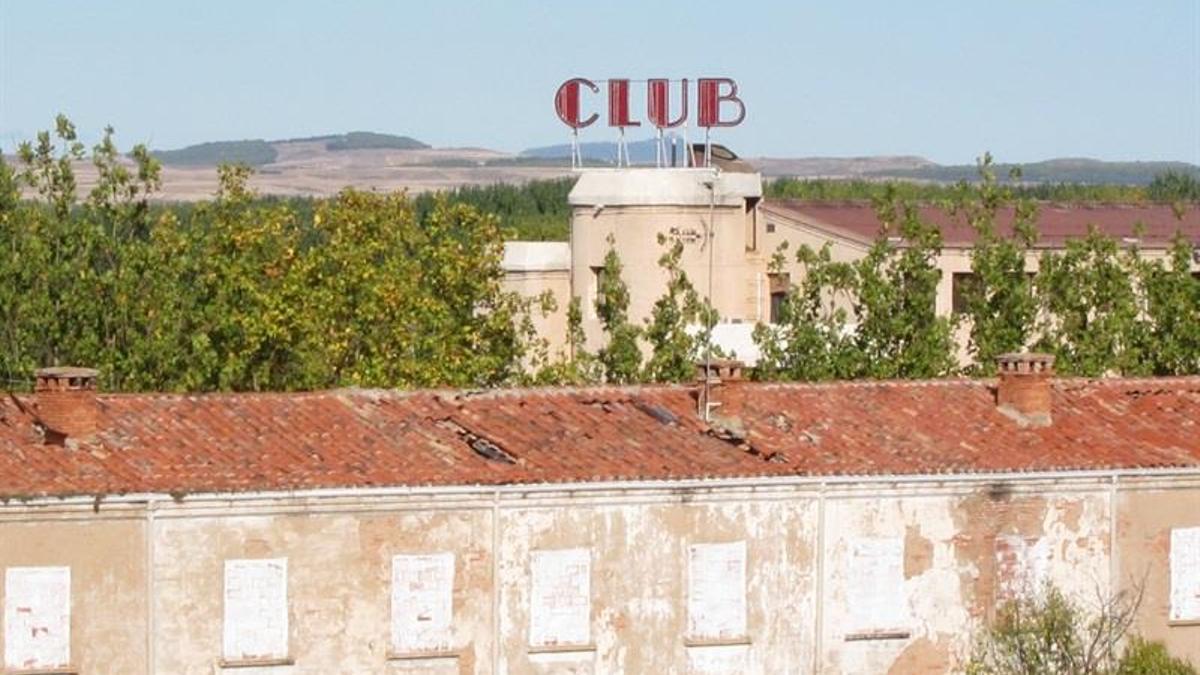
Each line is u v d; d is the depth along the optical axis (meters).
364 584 142.12
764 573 149.88
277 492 139.62
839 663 151.62
